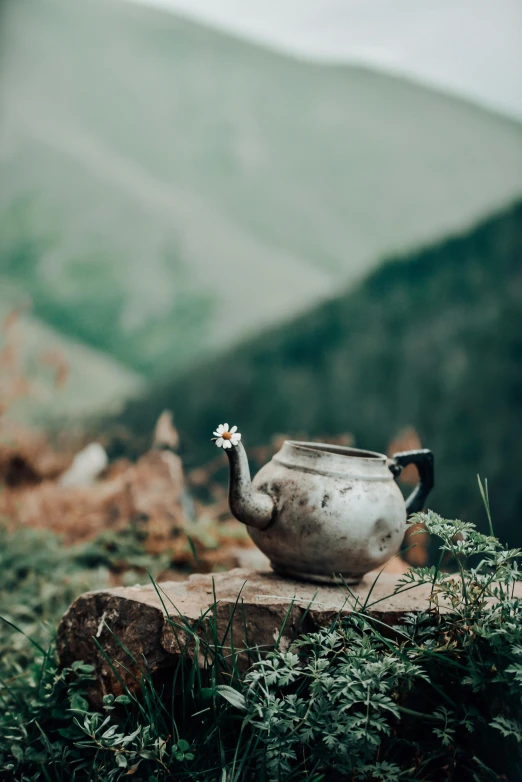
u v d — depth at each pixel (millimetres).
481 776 1645
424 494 2102
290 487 1873
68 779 1775
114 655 1829
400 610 1763
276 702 1544
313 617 1744
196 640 1687
